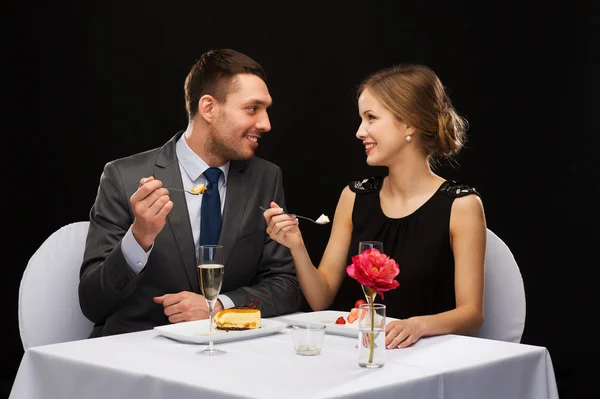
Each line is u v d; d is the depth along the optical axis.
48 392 1.85
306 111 4.46
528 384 1.90
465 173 4.31
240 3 4.44
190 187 2.66
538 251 4.23
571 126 4.18
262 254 2.75
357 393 1.50
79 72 4.37
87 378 1.76
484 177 4.30
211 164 2.67
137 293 2.56
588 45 4.15
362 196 2.74
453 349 1.92
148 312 2.56
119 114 4.39
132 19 4.39
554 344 4.20
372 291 1.74
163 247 2.55
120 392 1.70
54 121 4.36
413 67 2.62
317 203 4.47
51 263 2.57
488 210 4.30
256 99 2.61
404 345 1.94
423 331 2.03
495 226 4.29
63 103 4.36
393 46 4.38
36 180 4.35
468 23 4.30
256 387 1.53
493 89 4.29
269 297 2.56
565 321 4.19
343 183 4.44
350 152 4.43
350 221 2.76
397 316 2.57
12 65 4.32
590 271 4.15
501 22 4.27
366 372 1.66
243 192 2.71
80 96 4.38
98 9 4.37
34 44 4.34
